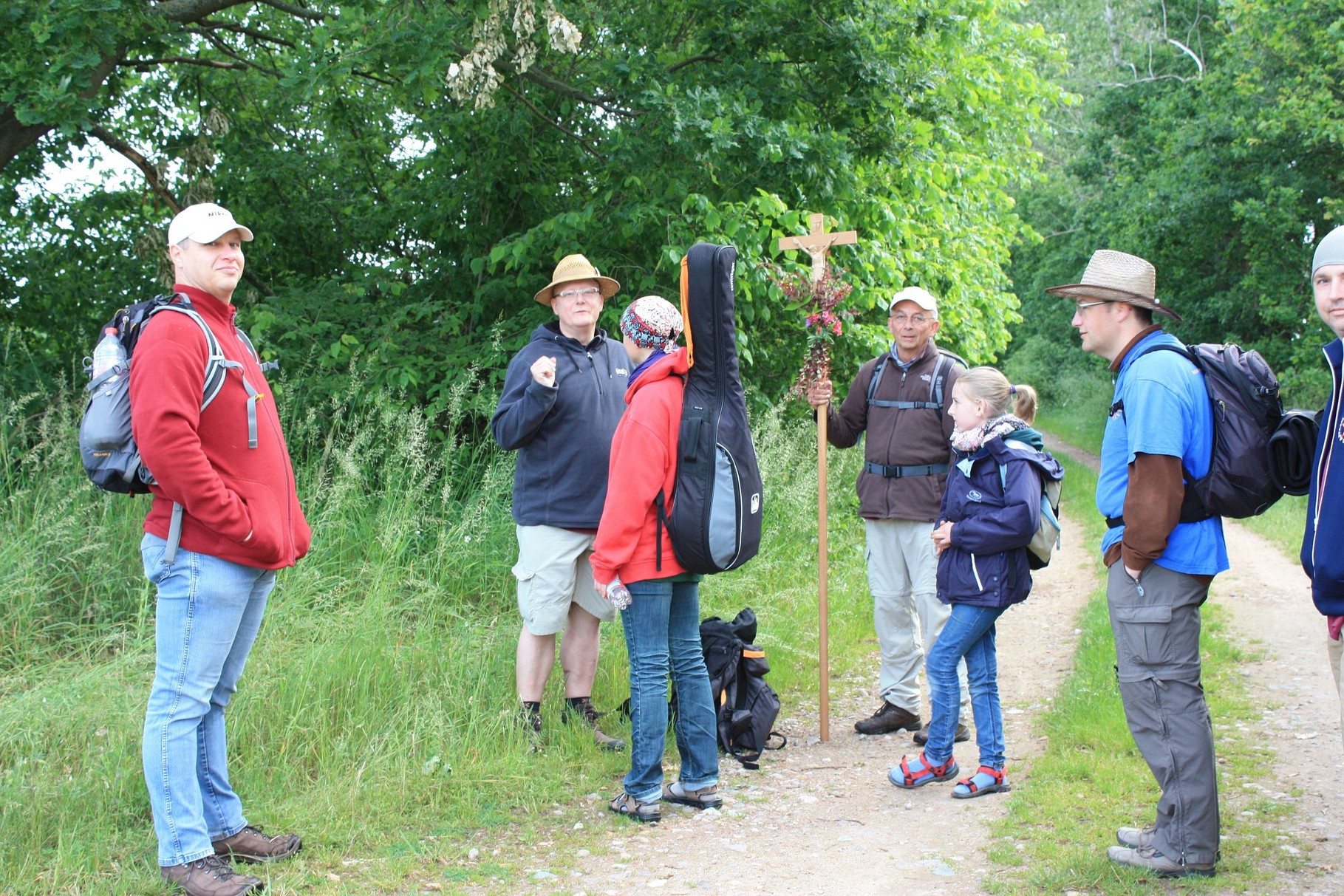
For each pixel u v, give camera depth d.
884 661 4.87
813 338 4.98
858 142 8.71
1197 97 20.78
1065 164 27.52
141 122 9.35
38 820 3.28
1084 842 3.31
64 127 6.24
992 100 10.37
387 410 6.30
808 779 4.21
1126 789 3.73
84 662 4.61
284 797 3.67
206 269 3.05
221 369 2.99
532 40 6.40
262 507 3.08
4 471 5.74
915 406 4.73
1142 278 3.12
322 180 9.27
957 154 10.59
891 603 4.82
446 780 3.88
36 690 4.03
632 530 3.54
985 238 12.32
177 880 2.96
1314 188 17.92
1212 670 5.47
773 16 8.23
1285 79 17.64
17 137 7.19
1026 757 4.32
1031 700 5.24
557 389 4.40
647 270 7.42
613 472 3.57
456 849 3.42
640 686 3.68
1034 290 29.98
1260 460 2.95
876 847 3.44
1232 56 19.08
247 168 8.96
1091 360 32.81
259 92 9.39
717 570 3.58
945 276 10.18
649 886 3.14
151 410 2.83
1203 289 20.69
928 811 3.77
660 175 7.25
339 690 4.27
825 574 4.77
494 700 4.45
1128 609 3.09
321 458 6.27
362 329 7.36
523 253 7.08
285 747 3.88
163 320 2.91
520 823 3.66
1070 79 27.91
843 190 8.02
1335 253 2.62
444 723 4.21
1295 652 5.77
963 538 3.83
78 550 5.17
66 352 8.32
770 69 8.11
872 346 8.45
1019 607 7.79
